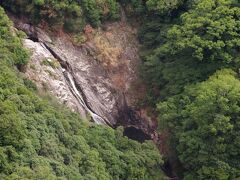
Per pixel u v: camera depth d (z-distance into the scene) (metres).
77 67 57.94
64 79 54.66
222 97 47.53
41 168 35.75
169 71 56.19
